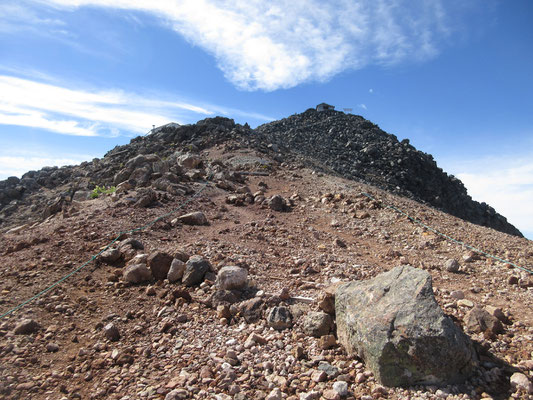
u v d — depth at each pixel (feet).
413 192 167.84
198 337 17.39
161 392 13.55
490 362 14.38
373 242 34.96
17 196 114.42
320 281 23.89
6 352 15.89
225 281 21.34
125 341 17.24
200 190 49.73
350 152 176.76
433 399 12.31
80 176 118.52
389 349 13.34
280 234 34.99
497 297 21.26
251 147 96.27
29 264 24.30
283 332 17.47
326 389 13.35
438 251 31.58
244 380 14.07
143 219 35.32
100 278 23.30
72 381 14.60
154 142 121.80
